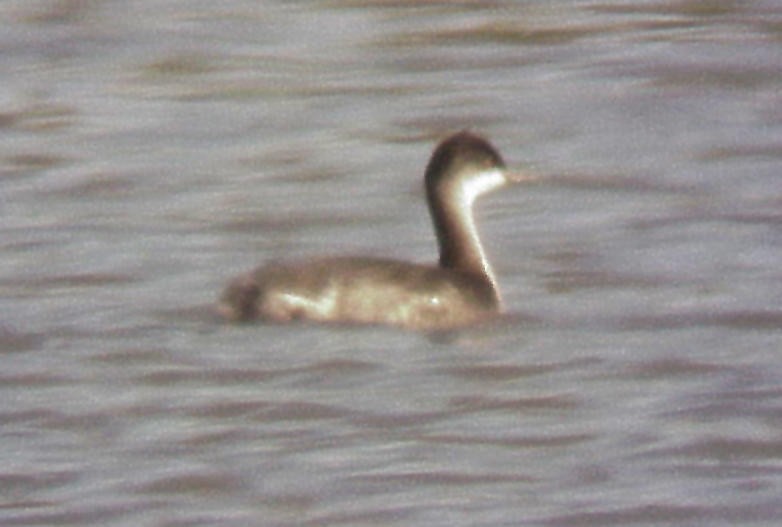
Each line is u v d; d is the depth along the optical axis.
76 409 17.33
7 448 16.78
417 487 16.14
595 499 15.92
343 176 23.00
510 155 23.48
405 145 23.89
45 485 16.25
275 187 22.62
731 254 20.31
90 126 24.41
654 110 24.67
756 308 18.98
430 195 19.16
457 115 24.72
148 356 18.14
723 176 22.56
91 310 19.12
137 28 27.31
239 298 18.58
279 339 18.30
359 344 18.23
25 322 18.88
